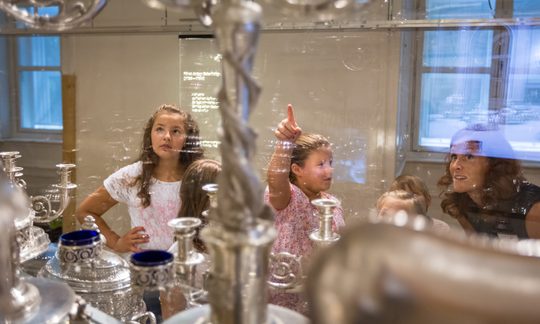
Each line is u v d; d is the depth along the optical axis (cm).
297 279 64
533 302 25
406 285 27
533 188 99
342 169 115
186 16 115
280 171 79
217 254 44
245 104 41
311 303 31
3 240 46
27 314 49
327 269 30
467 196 101
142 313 67
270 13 118
